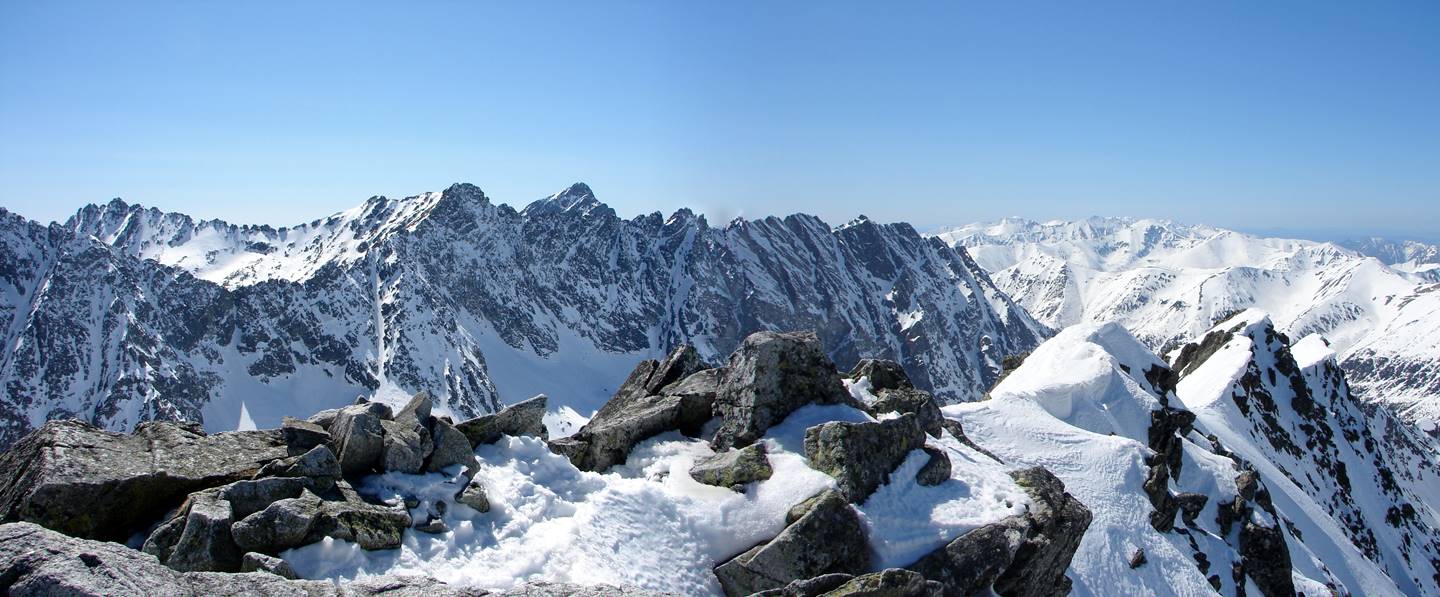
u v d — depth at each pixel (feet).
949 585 73.92
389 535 64.18
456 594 55.52
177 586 48.65
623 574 68.08
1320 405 388.98
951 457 93.66
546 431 93.71
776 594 68.80
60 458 64.90
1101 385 236.02
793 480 81.00
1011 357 357.61
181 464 69.46
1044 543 80.43
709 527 76.74
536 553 66.69
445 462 76.43
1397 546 330.95
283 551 60.44
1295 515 244.63
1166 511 157.17
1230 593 150.10
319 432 76.48
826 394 98.63
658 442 96.37
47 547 47.73
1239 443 296.92
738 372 98.32
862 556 75.41
